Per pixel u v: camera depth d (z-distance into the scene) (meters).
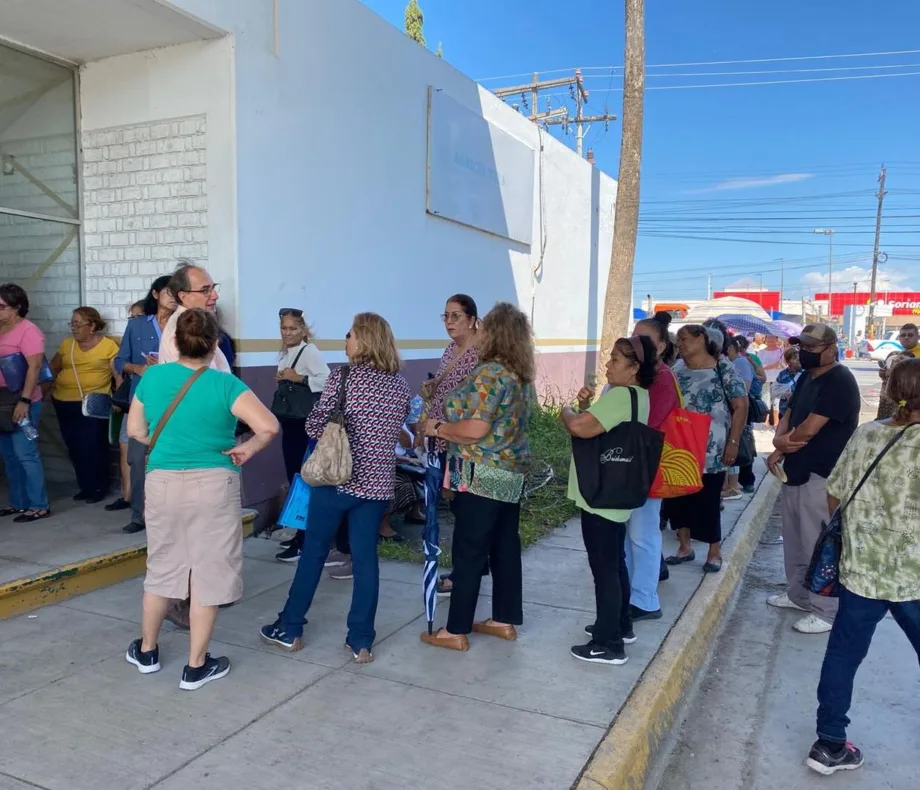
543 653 4.11
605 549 3.92
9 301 5.38
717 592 5.30
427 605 4.18
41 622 4.34
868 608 3.28
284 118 6.38
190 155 6.06
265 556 5.67
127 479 5.87
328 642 4.18
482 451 3.96
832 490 3.45
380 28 7.68
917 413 3.21
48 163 6.30
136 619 4.40
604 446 3.83
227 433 3.51
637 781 3.19
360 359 3.92
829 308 67.81
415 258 8.58
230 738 3.17
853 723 3.90
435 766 3.00
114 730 3.20
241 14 5.88
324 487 3.89
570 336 14.07
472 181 9.81
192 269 4.14
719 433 5.47
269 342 6.30
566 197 13.48
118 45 6.01
